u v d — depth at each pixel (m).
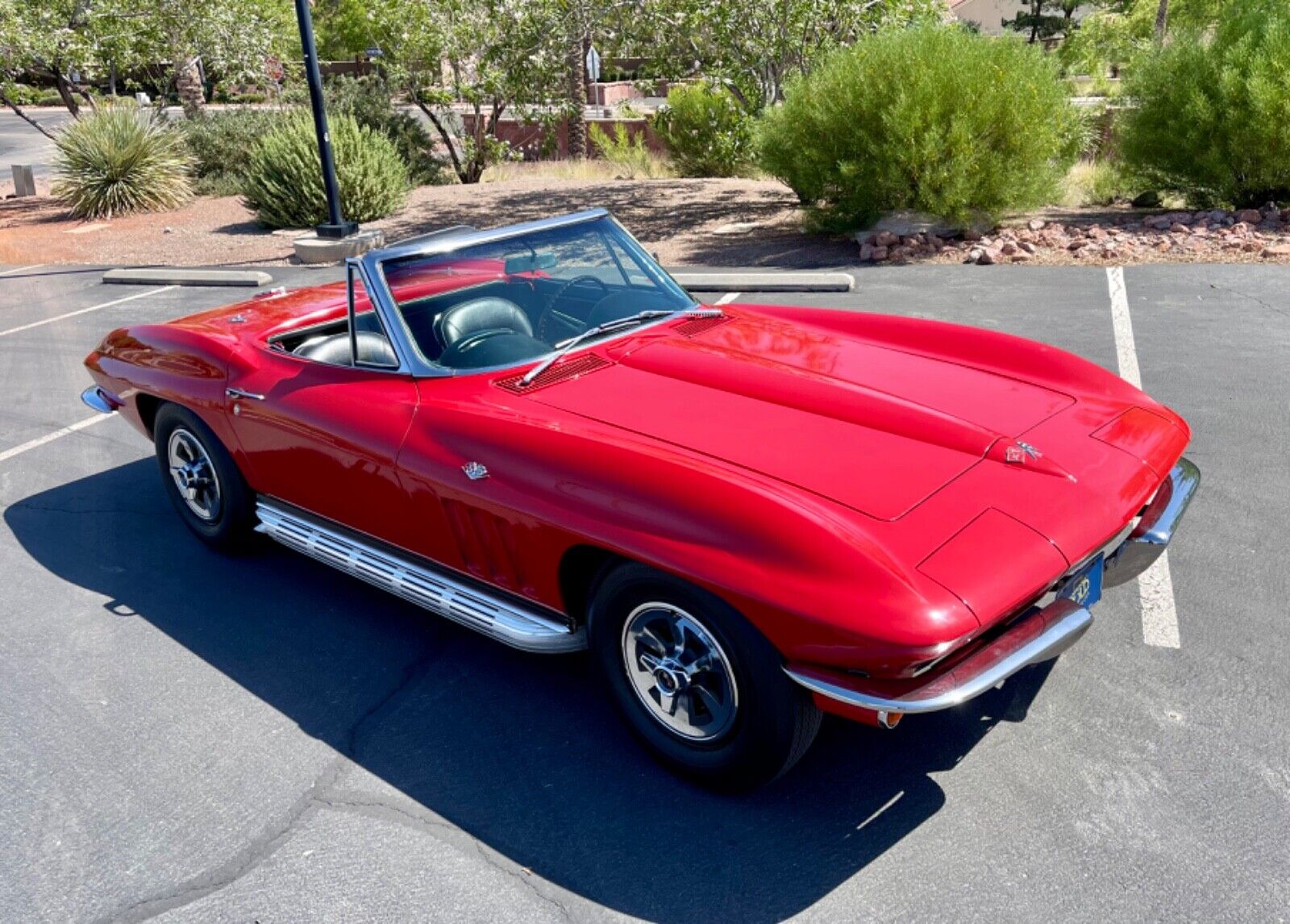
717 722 2.98
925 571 2.58
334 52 47.59
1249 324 7.06
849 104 10.98
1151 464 3.20
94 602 4.52
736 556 2.68
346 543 4.06
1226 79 10.27
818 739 3.31
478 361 3.78
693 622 2.88
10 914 2.82
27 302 11.28
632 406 3.42
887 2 13.55
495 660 3.90
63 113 44.44
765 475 2.96
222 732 3.55
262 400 4.14
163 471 5.02
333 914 2.73
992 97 10.36
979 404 3.40
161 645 4.14
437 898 2.77
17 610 4.49
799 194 12.42
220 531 4.77
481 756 3.34
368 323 4.59
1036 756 3.13
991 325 7.45
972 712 3.37
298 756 3.40
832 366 3.70
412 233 13.99
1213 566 4.10
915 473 2.96
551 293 4.15
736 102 16.02
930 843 2.82
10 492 5.86
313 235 14.08
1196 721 3.23
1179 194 11.91
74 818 3.17
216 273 11.51
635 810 3.05
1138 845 2.76
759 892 2.71
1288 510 4.50
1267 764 3.02
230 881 2.88
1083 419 3.35
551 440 3.20
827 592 2.54
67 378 8.12
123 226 16.31
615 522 2.92
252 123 19.53
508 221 14.47
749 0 13.71
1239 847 2.73
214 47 21.27
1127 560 3.28
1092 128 13.32
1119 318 7.39
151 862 2.97
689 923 2.63
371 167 15.09
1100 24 28.55
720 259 10.88
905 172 10.65
